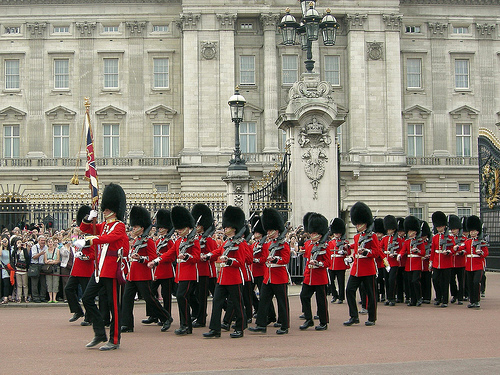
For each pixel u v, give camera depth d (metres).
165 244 17.78
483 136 35.44
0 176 60.59
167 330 16.89
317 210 26.95
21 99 61.72
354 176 59.75
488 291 27.20
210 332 15.59
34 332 16.53
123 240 14.23
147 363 12.42
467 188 63.25
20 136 61.47
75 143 61.38
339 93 62.09
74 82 61.78
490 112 64.25
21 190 60.69
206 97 59.94
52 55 61.88
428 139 63.47
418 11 63.75
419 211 62.97
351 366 11.97
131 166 60.75
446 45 64.06
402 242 23.14
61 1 61.78
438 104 63.72
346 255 22.31
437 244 22.47
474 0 64.06
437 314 20.03
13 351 13.80
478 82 64.25
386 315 19.86
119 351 13.73
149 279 16.70
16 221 30.12
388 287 22.95
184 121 59.75
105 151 61.69
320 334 16.05
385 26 61.34
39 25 61.62
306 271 16.89
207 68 60.09
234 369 11.80
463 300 24.23
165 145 62.00
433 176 62.91
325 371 11.55
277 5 60.91
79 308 17.86
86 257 17.31
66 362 12.59
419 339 15.07
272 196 28.44
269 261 16.23
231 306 16.83
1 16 61.75
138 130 61.62
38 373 11.65
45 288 23.14
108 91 61.75
